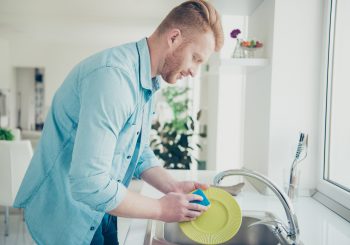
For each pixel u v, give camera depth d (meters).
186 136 4.05
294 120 1.58
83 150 0.82
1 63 7.71
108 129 0.83
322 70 1.53
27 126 8.77
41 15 5.29
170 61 1.00
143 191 1.55
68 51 8.34
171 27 0.96
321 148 1.50
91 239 1.06
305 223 1.14
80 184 0.83
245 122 2.22
